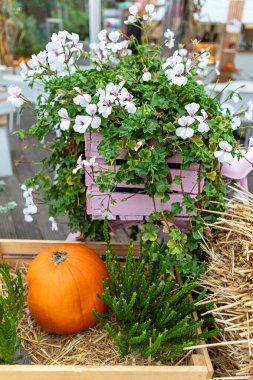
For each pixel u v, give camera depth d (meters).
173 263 1.09
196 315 1.07
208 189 1.07
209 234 1.15
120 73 1.09
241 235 1.07
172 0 2.12
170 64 1.04
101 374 0.92
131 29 2.23
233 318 0.97
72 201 1.18
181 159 1.07
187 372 0.93
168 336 0.96
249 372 0.97
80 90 1.00
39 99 1.18
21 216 2.02
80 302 1.07
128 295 1.05
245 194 1.17
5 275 1.00
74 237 1.43
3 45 3.43
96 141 1.06
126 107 0.97
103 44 1.18
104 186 1.04
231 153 1.05
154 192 1.07
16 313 0.99
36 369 0.91
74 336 1.12
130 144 1.00
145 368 0.93
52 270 1.07
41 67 1.11
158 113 1.01
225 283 1.05
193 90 1.07
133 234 1.49
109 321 1.14
